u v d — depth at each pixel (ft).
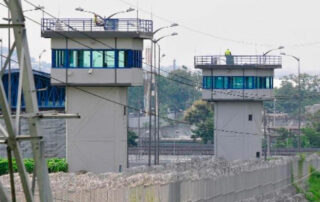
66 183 579.48
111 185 583.99
